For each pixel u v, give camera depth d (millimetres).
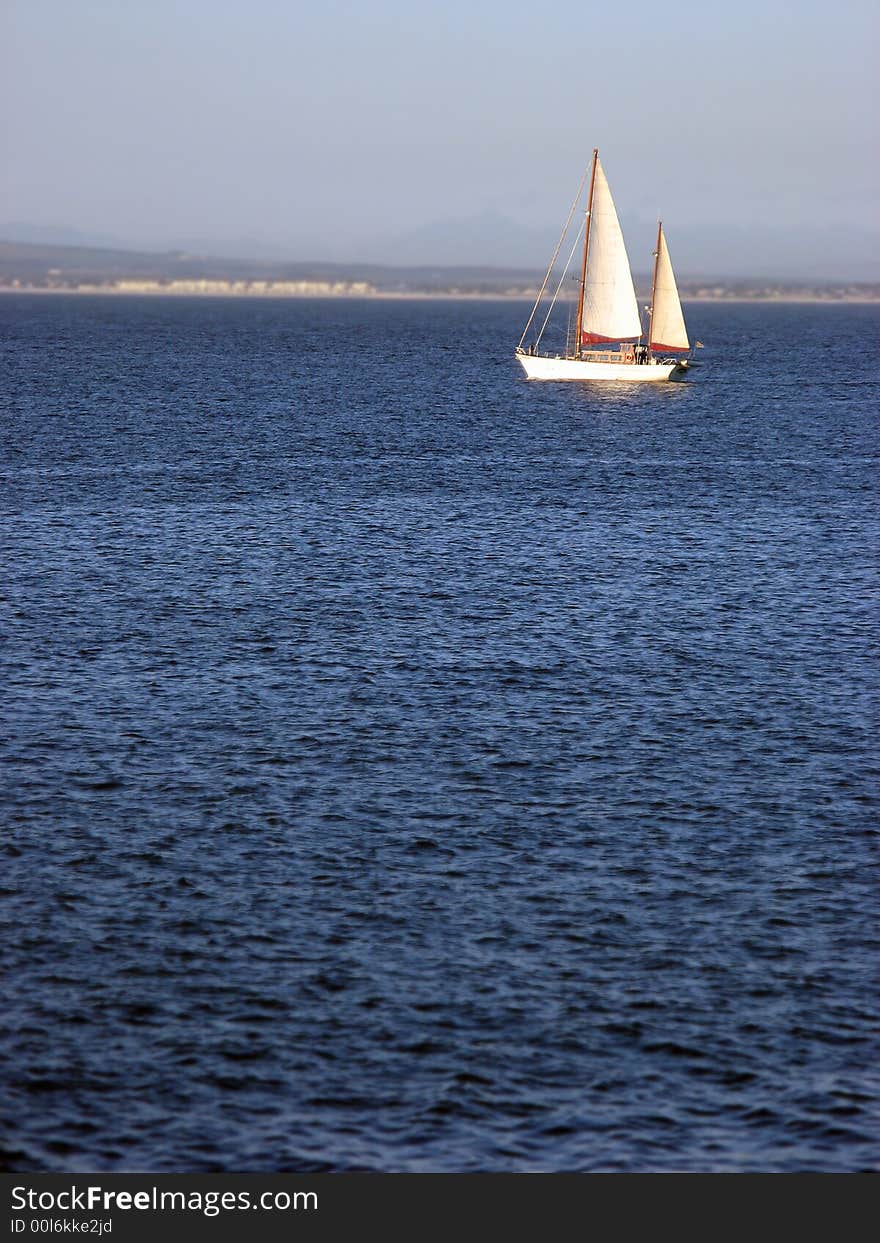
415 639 107062
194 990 56875
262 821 72938
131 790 76562
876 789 78562
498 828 72562
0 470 186750
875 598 123125
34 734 84750
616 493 178375
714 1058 53125
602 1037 54219
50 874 66438
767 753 83938
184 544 139875
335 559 134375
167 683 95188
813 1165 47812
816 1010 56250
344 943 60688
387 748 83625
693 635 109750
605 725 88375
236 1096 50562
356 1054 52875
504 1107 50312
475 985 57562
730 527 155500
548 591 123250
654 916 63594
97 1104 50031
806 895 65875
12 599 116312
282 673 97938
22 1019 54594
